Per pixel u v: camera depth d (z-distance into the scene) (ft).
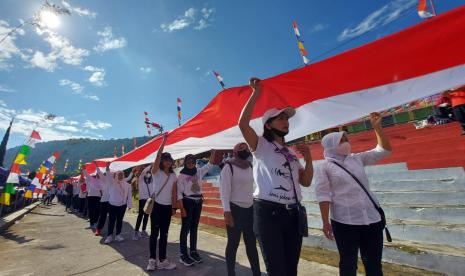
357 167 9.19
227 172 12.73
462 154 19.34
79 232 30.94
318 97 7.99
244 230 12.60
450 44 5.95
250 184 12.95
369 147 30.12
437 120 33.94
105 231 30.73
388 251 14.29
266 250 8.04
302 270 14.58
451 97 22.90
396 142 27.84
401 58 6.48
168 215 16.62
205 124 11.72
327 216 8.79
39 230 33.58
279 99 8.85
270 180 8.38
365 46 6.59
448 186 17.19
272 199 8.21
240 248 19.88
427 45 6.09
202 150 14.82
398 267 13.55
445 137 23.90
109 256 19.94
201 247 20.93
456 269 11.93
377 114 9.78
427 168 19.63
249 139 8.56
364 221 8.50
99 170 28.71
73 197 63.00
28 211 60.34
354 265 8.48
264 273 15.07
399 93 6.79
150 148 16.53
